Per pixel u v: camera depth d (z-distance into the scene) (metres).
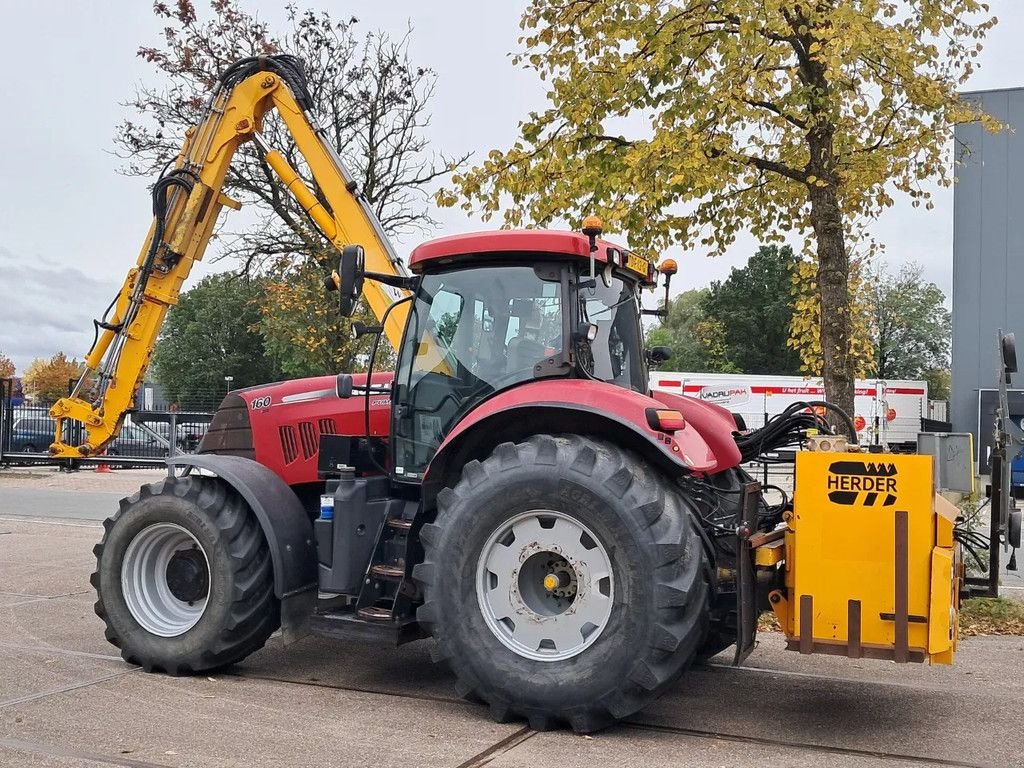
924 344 58.66
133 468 23.66
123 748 4.19
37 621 7.08
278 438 6.24
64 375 58.97
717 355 55.50
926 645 4.30
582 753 4.21
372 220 8.40
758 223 8.77
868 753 4.27
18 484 19.91
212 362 58.78
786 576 4.68
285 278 18.70
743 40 7.12
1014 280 25.95
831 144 7.82
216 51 18.31
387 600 5.43
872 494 4.41
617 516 4.48
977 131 25.88
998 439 5.89
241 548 5.46
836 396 7.76
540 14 8.10
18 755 4.07
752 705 5.08
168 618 5.68
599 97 7.84
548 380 5.16
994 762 4.16
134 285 8.69
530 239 5.20
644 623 4.39
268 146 16.84
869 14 6.70
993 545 5.88
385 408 6.05
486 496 4.73
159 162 18.11
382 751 4.19
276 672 5.72
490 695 4.64
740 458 5.77
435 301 5.56
